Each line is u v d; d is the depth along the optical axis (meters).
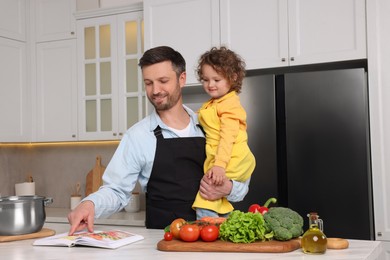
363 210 2.71
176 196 1.91
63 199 4.38
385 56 2.79
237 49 3.17
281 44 3.05
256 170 2.92
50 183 4.43
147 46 3.44
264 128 2.92
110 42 3.86
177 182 1.91
